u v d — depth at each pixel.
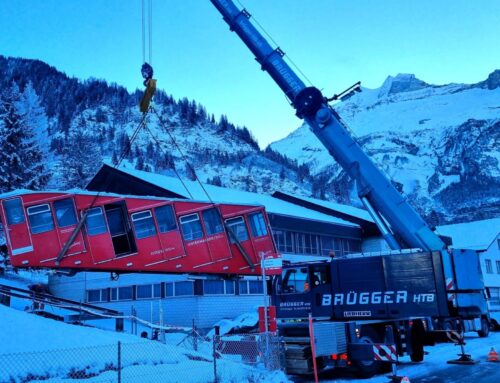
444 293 13.43
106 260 18.23
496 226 46.38
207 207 20.39
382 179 17.34
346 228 37.47
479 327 15.04
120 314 19.33
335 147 18.17
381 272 14.10
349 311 14.20
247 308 28.20
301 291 14.76
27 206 17.61
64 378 9.73
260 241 20.94
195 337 17.22
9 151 38.75
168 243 19.28
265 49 19.59
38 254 17.38
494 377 11.92
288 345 13.01
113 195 18.95
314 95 18.52
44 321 13.02
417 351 15.11
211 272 19.86
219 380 10.67
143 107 18.64
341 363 12.75
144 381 10.01
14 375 9.23
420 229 16.58
